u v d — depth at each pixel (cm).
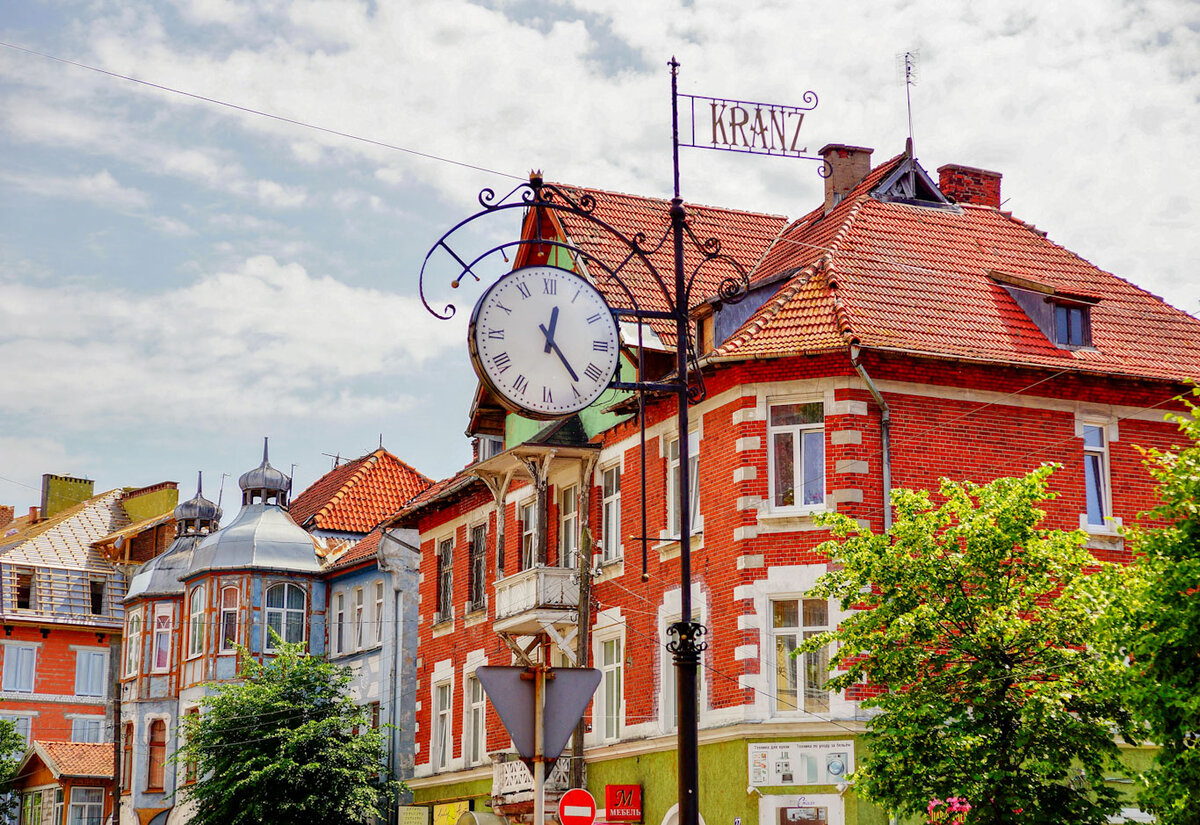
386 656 4669
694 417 3077
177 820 5284
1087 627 2170
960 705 2166
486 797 3866
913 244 3247
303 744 4100
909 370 2888
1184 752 1847
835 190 3641
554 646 3653
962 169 3600
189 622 5256
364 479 5662
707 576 2972
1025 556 2228
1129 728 2156
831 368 2858
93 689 6881
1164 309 3294
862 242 3195
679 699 1568
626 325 3266
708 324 3175
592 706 3409
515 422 3872
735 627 2858
